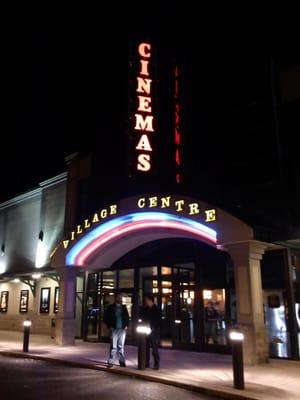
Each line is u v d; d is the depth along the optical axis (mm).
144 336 12344
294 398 8680
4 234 31141
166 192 16078
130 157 18344
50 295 25531
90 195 23391
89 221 18734
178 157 18031
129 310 19906
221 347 16125
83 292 22578
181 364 13328
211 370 12141
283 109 16484
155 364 12234
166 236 17906
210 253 17297
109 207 17938
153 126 18594
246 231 13812
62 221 25359
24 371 12227
